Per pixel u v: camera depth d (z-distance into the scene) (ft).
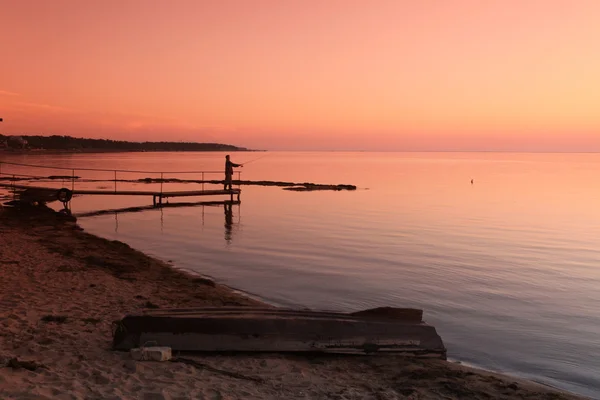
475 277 44.39
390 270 46.88
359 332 24.39
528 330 31.07
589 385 23.70
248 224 77.25
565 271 46.96
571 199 118.42
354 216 86.89
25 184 142.41
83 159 359.66
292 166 351.25
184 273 44.09
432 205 104.83
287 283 41.73
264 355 23.27
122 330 22.56
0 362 18.75
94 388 17.15
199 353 22.85
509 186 160.04
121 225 75.31
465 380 21.59
